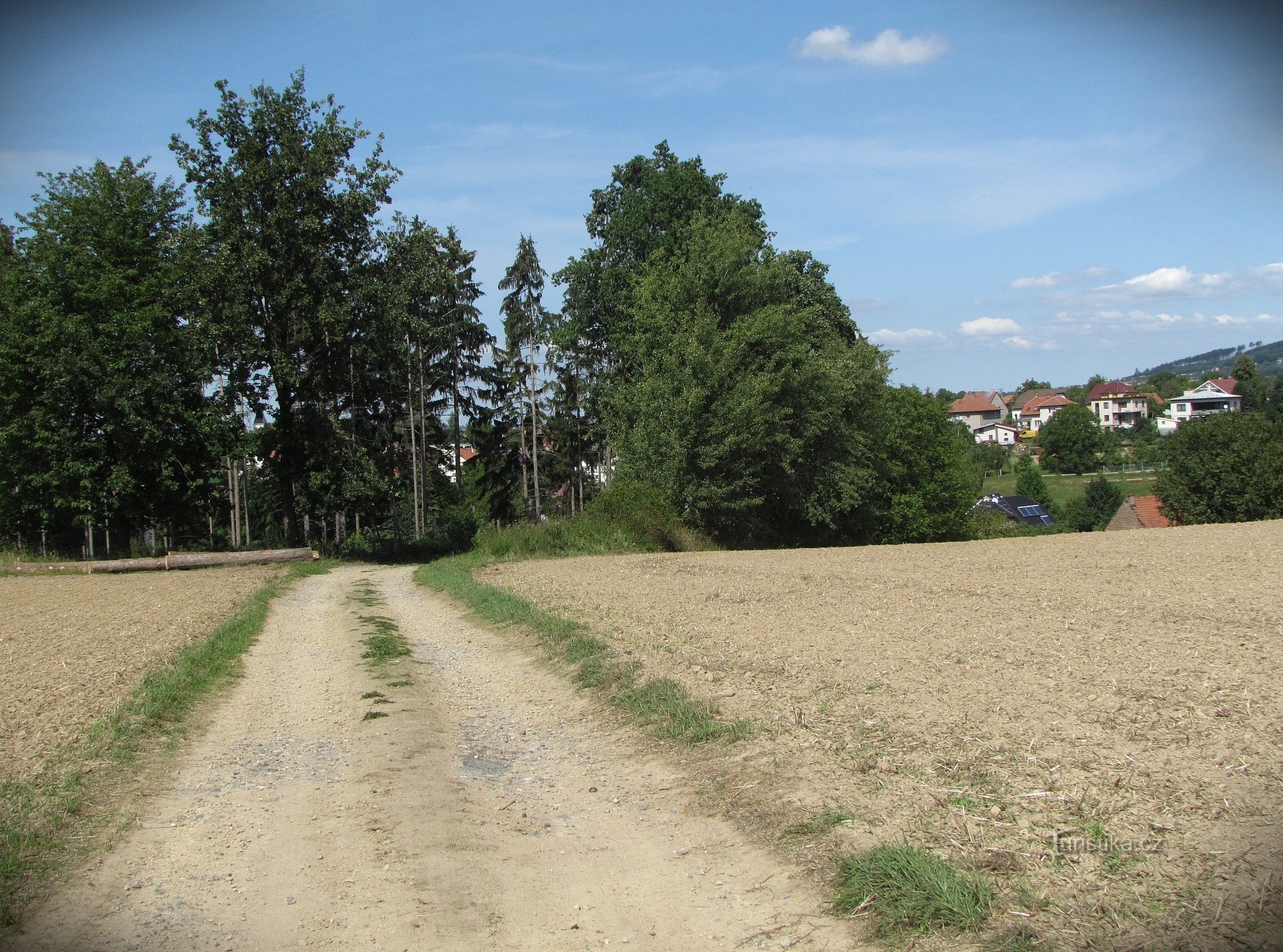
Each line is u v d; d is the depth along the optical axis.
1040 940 4.16
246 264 35.03
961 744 6.76
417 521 54.16
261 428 40.31
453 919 5.16
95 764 8.18
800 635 12.39
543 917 5.16
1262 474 48.03
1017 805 5.54
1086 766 6.01
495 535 32.56
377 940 4.93
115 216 38.34
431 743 8.99
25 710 10.11
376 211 39.34
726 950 4.64
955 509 56.03
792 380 38.00
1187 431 52.06
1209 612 12.18
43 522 39.56
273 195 36.16
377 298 37.88
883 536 53.81
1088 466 109.56
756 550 33.62
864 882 4.92
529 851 6.18
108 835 6.63
